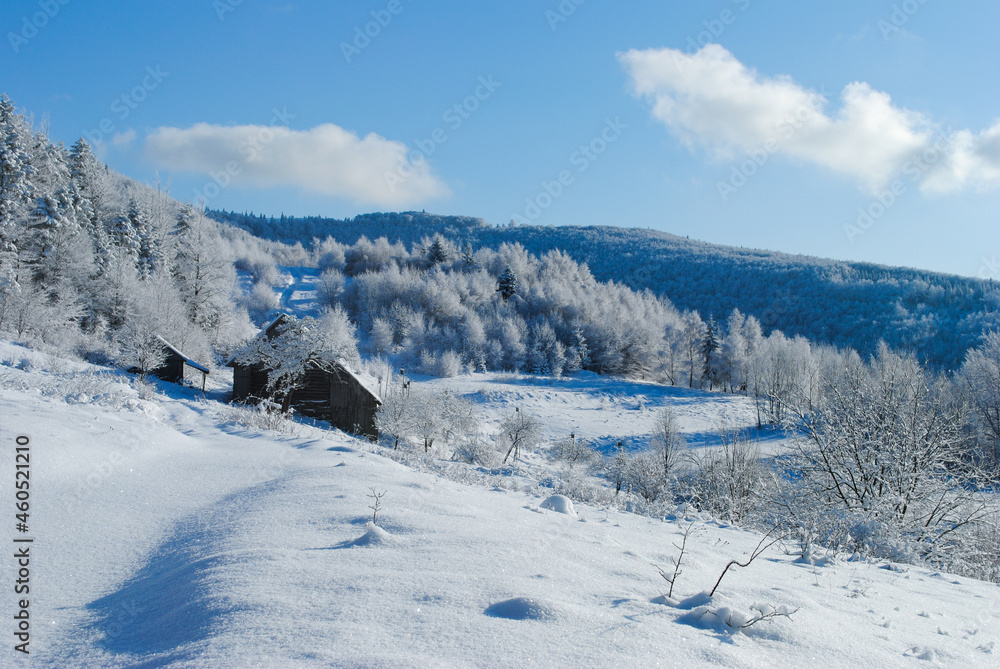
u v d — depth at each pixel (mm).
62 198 40656
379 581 3561
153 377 32281
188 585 3848
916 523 12078
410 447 30766
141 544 5832
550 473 26078
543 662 2416
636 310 91250
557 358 76125
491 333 76938
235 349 32656
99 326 38094
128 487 8164
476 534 5172
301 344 29625
